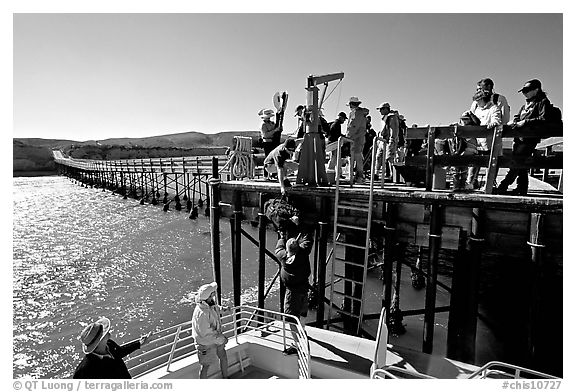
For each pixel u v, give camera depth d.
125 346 4.79
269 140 11.95
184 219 36.91
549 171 13.96
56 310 15.75
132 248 26.11
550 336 6.71
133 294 17.55
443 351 11.29
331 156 9.85
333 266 7.68
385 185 9.02
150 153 102.88
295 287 6.81
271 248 25.69
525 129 5.88
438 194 6.41
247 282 19.14
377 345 5.58
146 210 43.44
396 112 9.28
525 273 8.09
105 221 36.81
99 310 15.77
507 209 5.81
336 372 6.16
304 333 5.98
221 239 28.52
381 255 14.26
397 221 7.35
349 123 9.28
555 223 5.57
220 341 5.54
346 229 8.15
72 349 12.66
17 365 11.62
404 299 16.02
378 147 10.89
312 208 8.38
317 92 8.30
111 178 62.75
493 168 6.14
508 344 8.45
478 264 6.25
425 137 7.29
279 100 12.04
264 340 6.92
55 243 27.78
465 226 6.42
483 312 8.94
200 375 5.62
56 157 103.75
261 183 9.27
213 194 9.69
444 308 9.20
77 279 19.67
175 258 23.61
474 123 7.14
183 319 14.96
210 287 5.46
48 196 59.88
